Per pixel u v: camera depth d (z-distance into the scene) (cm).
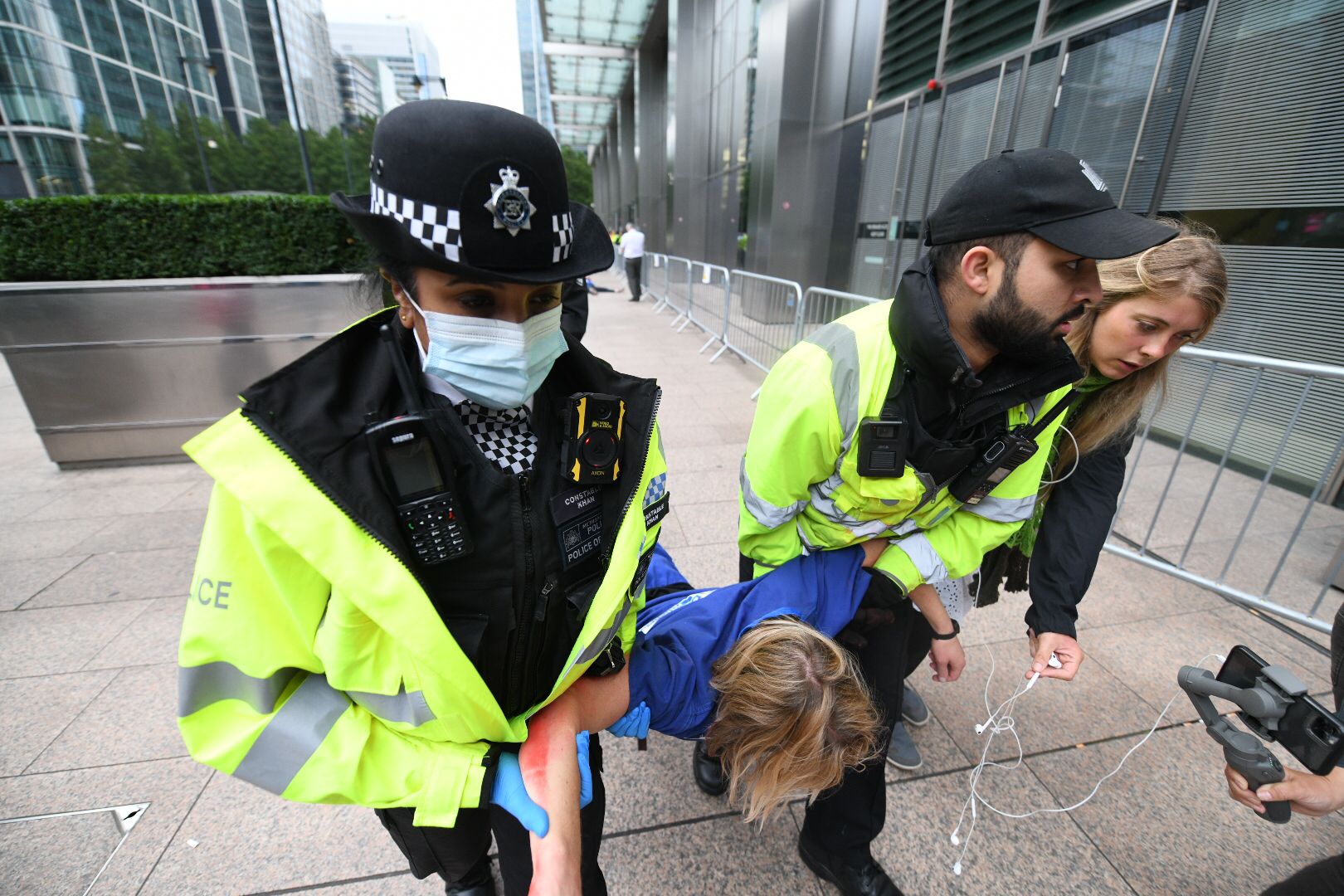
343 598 78
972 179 98
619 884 161
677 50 1619
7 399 611
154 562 304
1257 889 161
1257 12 370
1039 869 166
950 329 109
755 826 176
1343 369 222
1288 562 300
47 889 158
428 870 124
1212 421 420
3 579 290
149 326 405
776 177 940
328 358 78
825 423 115
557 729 97
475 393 81
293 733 86
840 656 121
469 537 82
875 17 772
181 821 175
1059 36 502
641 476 99
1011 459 124
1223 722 114
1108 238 85
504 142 67
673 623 139
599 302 1419
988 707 218
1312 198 356
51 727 206
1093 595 281
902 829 176
